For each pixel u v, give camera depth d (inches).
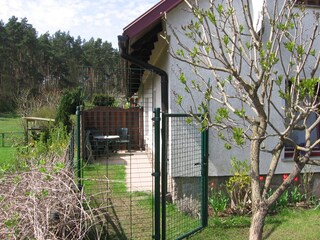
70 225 121.3
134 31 216.4
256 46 119.3
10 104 1769.2
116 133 385.4
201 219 204.2
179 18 236.1
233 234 195.8
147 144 379.2
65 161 184.7
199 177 244.4
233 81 179.5
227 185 228.1
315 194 261.4
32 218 106.5
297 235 193.6
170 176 240.5
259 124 114.1
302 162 108.9
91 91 804.6
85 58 2154.3
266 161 253.8
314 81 100.4
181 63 240.2
